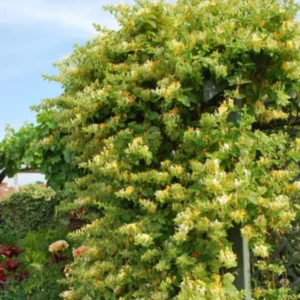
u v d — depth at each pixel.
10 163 4.91
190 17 2.77
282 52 2.47
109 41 3.04
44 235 6.10
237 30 2.64
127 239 2.69
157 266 2.39
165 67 2.64
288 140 2.88
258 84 2.59
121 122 2.79
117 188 2.82
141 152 2.52
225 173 2.38
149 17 2.79
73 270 3.01
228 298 2.30
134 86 2.78
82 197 3.03
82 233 3.03
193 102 2.56
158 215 2.57
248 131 2.49
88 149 3.07
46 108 3.52
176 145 2.73
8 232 7.11
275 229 2.58
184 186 2.56
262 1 2.73
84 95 2.92
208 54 2.62
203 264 2.39
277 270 2.79
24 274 4.24
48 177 4.54
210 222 2.31
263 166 2.53
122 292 2.73
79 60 3.28
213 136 2.42
